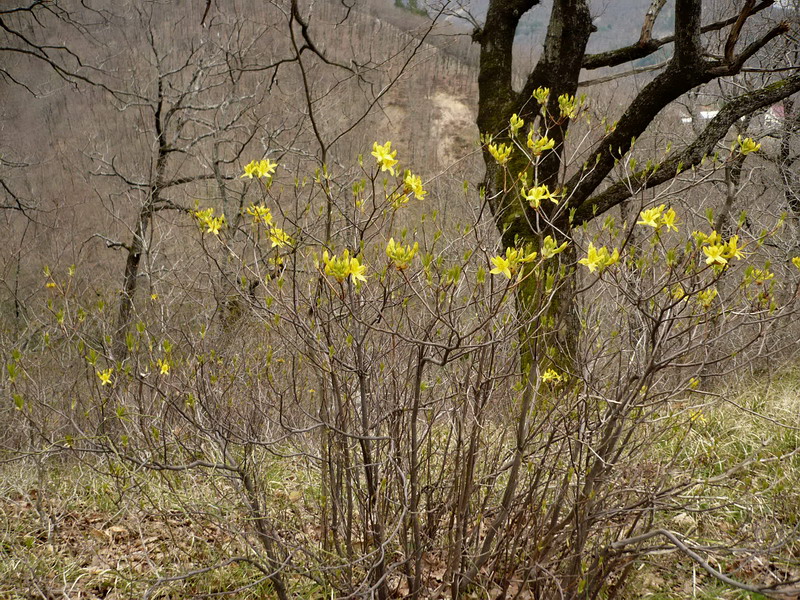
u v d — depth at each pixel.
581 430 2.46
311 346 2.27
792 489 3.25
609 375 2.80
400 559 2.60
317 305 2.15
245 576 2.86
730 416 4.42
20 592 2.80
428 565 2.65
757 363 5.44
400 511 2.47
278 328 2.23
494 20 5.77
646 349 2.39
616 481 2.58
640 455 2.79
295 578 2.78
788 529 2.86
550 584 2.42
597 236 2.34
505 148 2.15
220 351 3.38
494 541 2.68
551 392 2.60
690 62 4.53
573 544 2.41
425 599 2.57
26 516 3.44
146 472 3.30
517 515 2.40
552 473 2.40
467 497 2.33
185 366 2.88
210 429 2.47
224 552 2.94
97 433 2.60
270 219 2.07
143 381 2.46
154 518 3.26
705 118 9.28
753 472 3.52
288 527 2.75
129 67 10.80
